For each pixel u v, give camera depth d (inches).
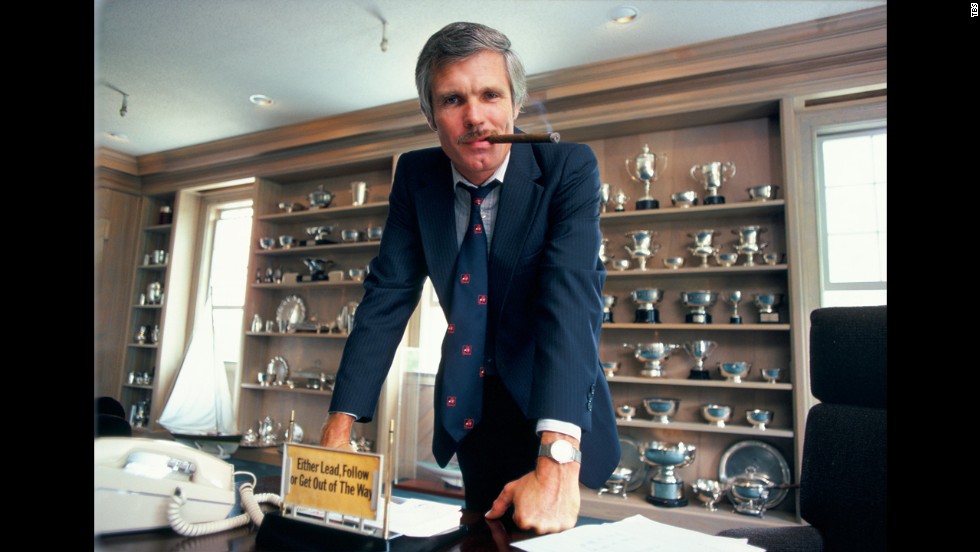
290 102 163.2
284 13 120.9
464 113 33.7
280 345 190.1
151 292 216.4
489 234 40.8
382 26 124.9
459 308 38.9
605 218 137.4
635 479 130.6
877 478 40.9
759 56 121.3
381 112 164.4
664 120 134.8
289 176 191.6
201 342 174.7
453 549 23.5
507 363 40.2
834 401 46.2
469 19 120.0
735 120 134.0
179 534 24.8
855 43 114.0
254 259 189.9
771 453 121.6
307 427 179.2
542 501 26.7
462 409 38.7
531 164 40.1
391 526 24.7
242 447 158.2
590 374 32.2
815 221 121.1
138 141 195.2
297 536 23.7
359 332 39.5
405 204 43.3
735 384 119.6
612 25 119.5
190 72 146.5
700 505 120.1
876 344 43.8
